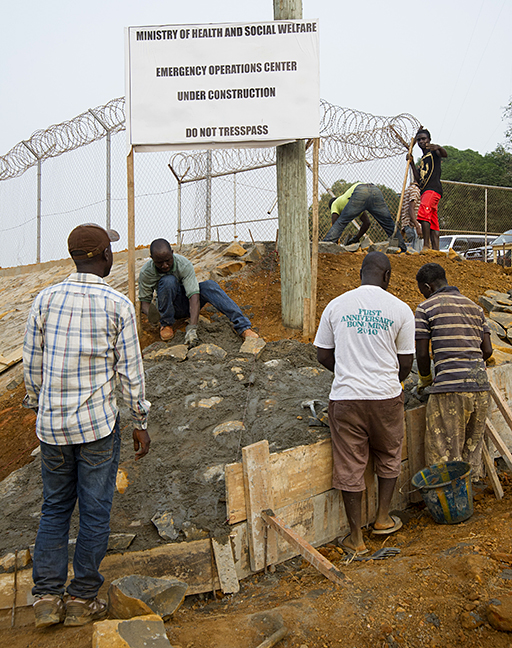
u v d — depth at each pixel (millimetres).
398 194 9758
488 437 4402
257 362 4676
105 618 2654
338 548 3400
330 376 4562
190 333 4957
